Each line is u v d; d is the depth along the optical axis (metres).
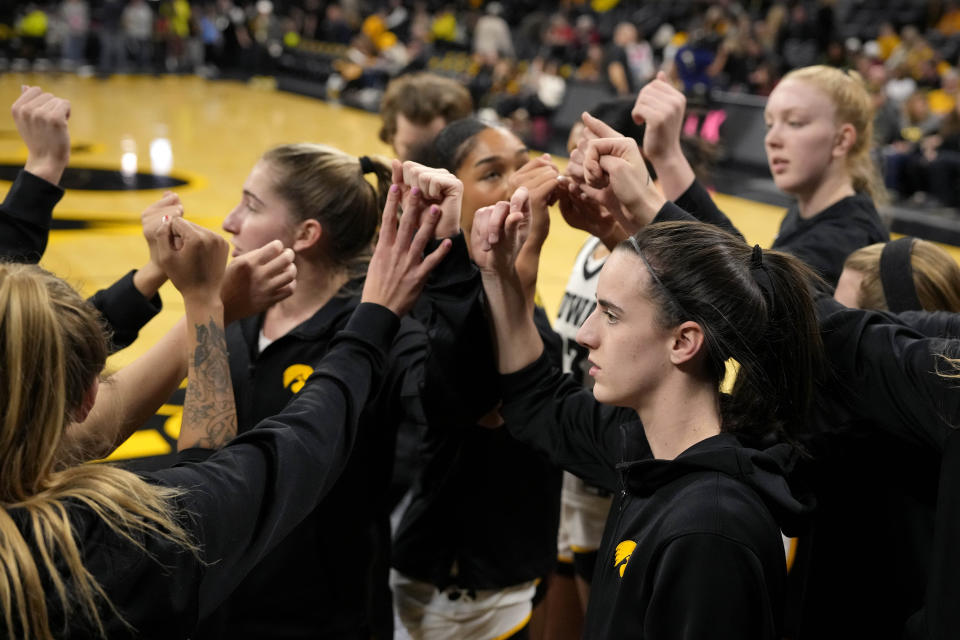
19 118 1.64
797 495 1.30
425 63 15.52
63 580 0.90
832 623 1.55
